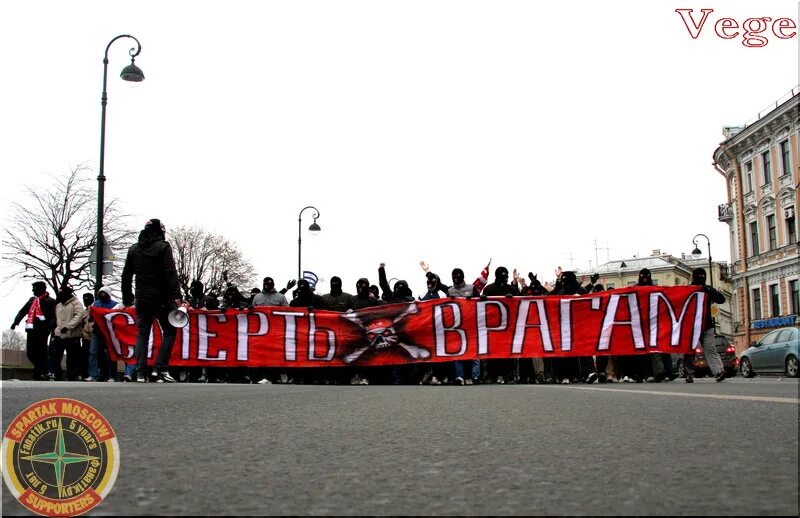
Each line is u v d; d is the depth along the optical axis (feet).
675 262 292.40
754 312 152.87
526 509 6.84
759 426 12.96
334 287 48.57
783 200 139.64
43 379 48.03
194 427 13.30
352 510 6.87
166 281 32.71
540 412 16.71
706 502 6.96
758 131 145.48
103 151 63.67
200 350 46.70
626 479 8.20
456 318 46.21
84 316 49.21
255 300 48.57
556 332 46.24
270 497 7.43
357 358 46.37
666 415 15.51
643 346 45.91
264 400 19.94
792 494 7.25
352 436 12.31
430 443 11.43
